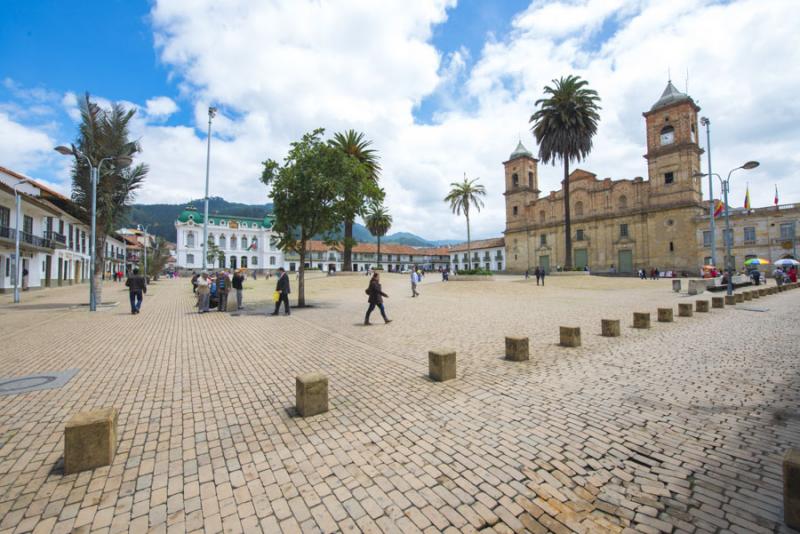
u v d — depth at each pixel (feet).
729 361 20.54
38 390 16.48
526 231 198.29
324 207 48.19
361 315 42.57
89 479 9.54
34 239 86.02
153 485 9.29
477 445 11.23
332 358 22.21
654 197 153.38
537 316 40.55
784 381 16.89
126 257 207.51
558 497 8.68
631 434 11.82
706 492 8.75
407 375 18.63
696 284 65.77
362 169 49.78
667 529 7.56
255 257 272.31
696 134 151.43
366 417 13.46
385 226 195.31
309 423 13.00
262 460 10.48
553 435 11.82
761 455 10.42
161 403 14.99
